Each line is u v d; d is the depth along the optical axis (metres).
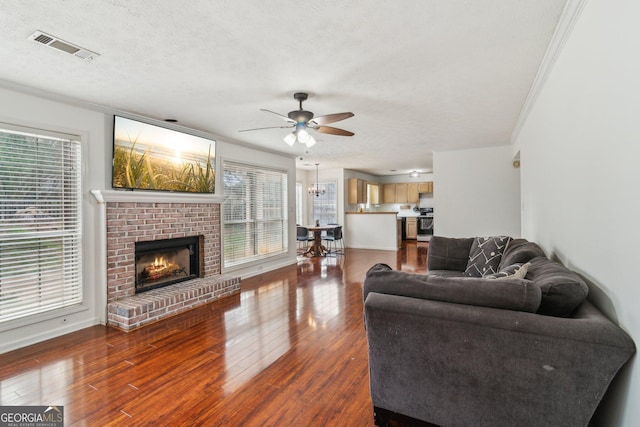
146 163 3.76
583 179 1.73
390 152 6.37
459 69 2.57
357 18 1.87
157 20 1.87
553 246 2.48
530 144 3.52
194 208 4.39
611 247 1.38
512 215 5.70
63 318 3.09
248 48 2.21
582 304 1.56
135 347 2.79
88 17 1.83
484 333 1.43
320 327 3.21
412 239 10.83
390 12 1.81
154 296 3.59
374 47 2.21
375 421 1.79
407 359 1.63
